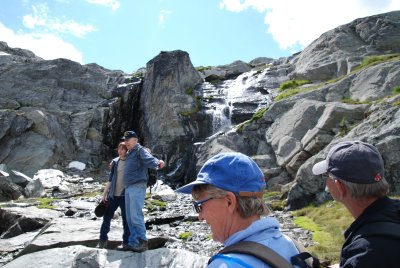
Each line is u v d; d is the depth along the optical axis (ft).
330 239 35.86
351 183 8.27
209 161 7.30
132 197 25.11
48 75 111.65
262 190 7.17
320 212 46.37
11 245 34.78
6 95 105.09
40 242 28.27
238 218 6.94
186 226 43.70
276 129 75.15
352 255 7.37
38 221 40.73
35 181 65.10
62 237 29.60
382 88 70.79
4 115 89.81
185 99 102.12
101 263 24.17
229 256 6.07
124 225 26.81
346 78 79.71
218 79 129.90
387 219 7.56
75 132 99.35
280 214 50.70
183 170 92.68
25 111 99.86
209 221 7.09
